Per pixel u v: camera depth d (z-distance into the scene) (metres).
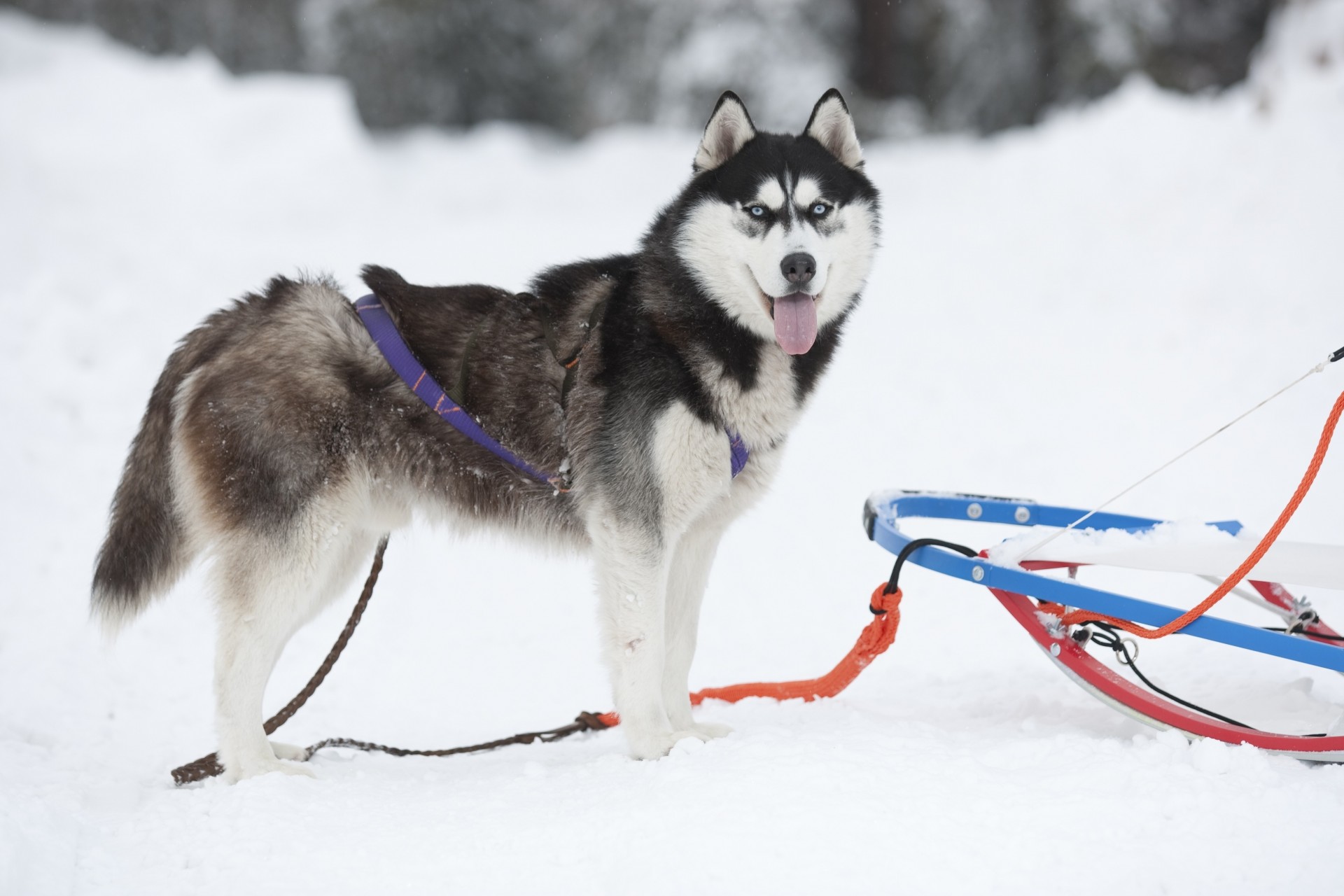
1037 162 12.80
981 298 10.02
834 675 3.72
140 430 3.66
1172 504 5.84
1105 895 2.28
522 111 28.69
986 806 2.61
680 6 24.12
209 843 2.76
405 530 3.86
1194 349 8.02
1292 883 2.29
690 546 3.65
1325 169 9.42
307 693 3.72
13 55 17.64
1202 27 22.25
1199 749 2.79
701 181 3.53
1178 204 10.21
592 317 3.54
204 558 3.54
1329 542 5.05
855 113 23.77
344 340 3.54
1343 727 3.00
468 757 3.67
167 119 16.39
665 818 2.65
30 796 2.96
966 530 6.02
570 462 3.50
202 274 10.28
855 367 8.90
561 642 5.03
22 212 10.87
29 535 5.87
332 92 18.17
